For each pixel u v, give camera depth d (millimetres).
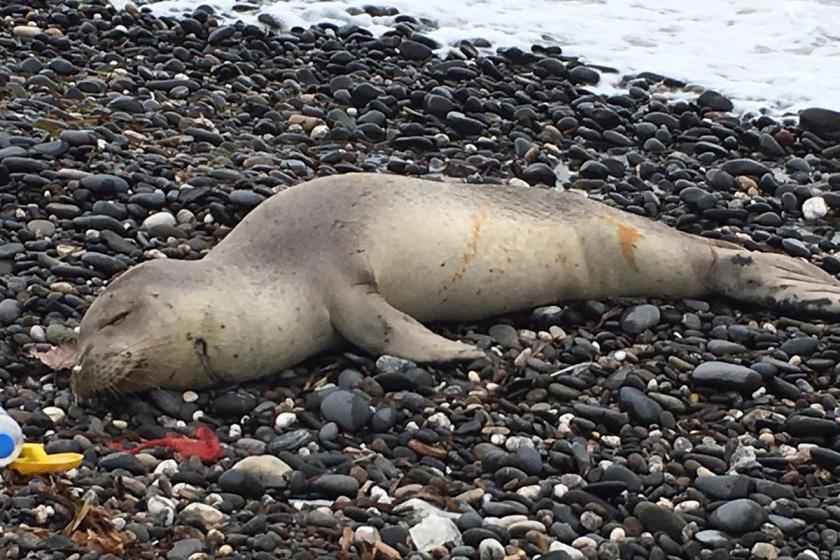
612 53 15703
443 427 8188
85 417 8125
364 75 14500
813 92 14695
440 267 9312
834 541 7254
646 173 12680
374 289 9008
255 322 8602
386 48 15273
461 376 8758
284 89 14078
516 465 7781
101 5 16000
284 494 7430
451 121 13336
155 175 11438
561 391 8633
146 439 7957
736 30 16594
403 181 9664
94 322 8375
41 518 6941
